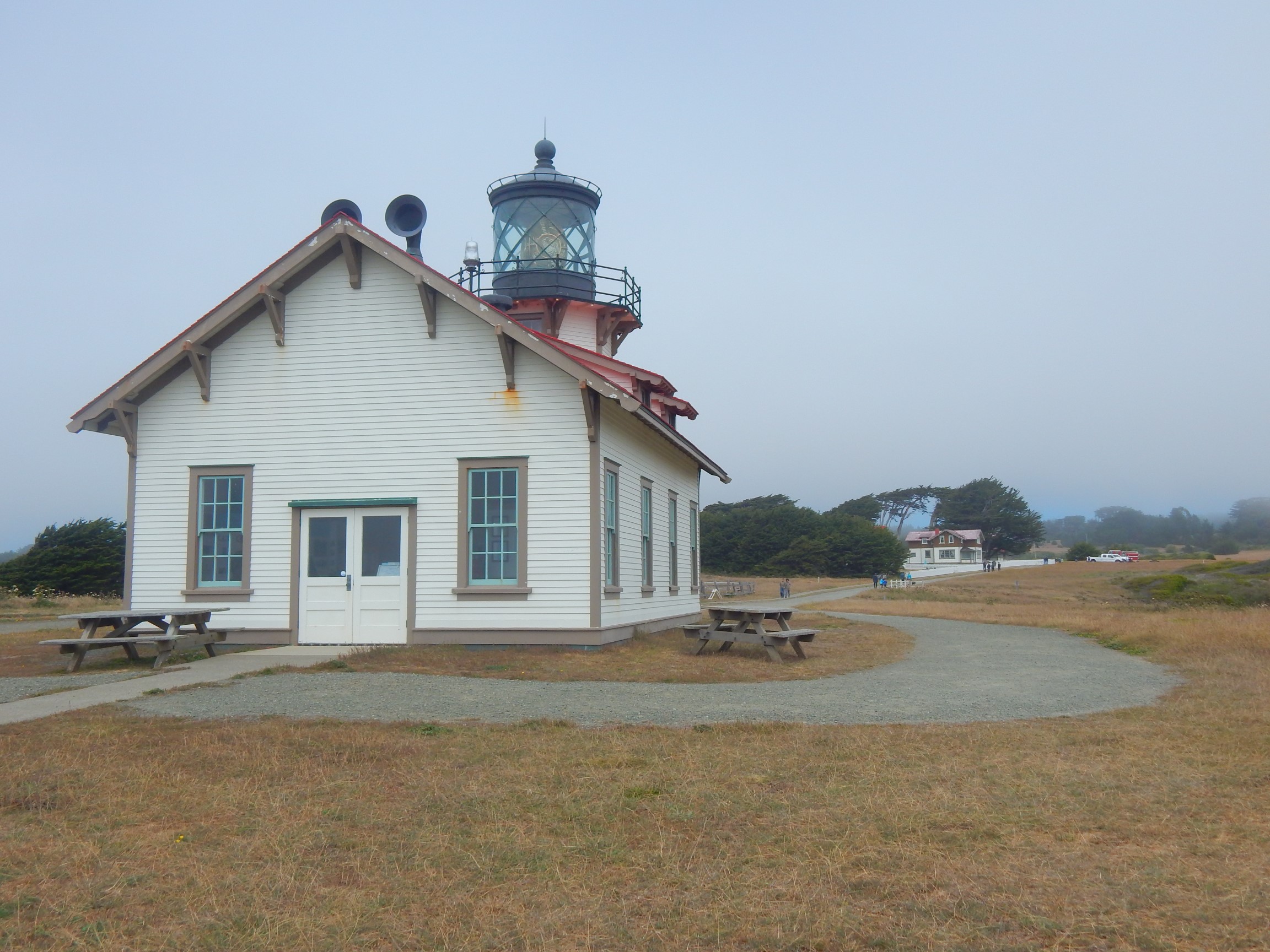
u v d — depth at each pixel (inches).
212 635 618.8
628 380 839.1
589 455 644.1
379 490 662.5
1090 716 408.2
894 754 327.3
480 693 469.7
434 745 341.4
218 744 343.3
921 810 261.7
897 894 207.0
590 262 973.2
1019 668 594.2
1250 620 815.7
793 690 486.9
